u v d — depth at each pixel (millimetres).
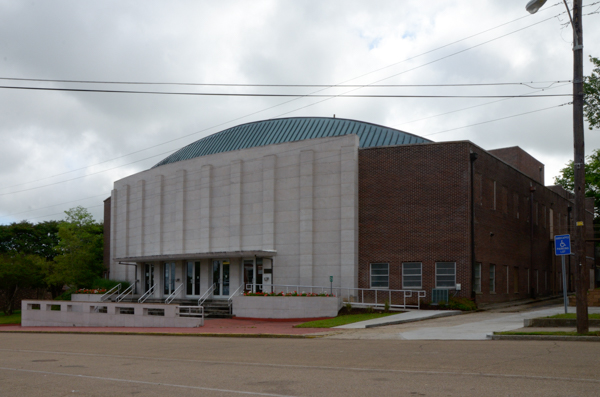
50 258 76375
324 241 33625
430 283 30578
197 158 40719
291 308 30453
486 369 10430
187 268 40625
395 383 9227
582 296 16453
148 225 44812
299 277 34062
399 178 32188
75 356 15836
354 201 32781
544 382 8898
